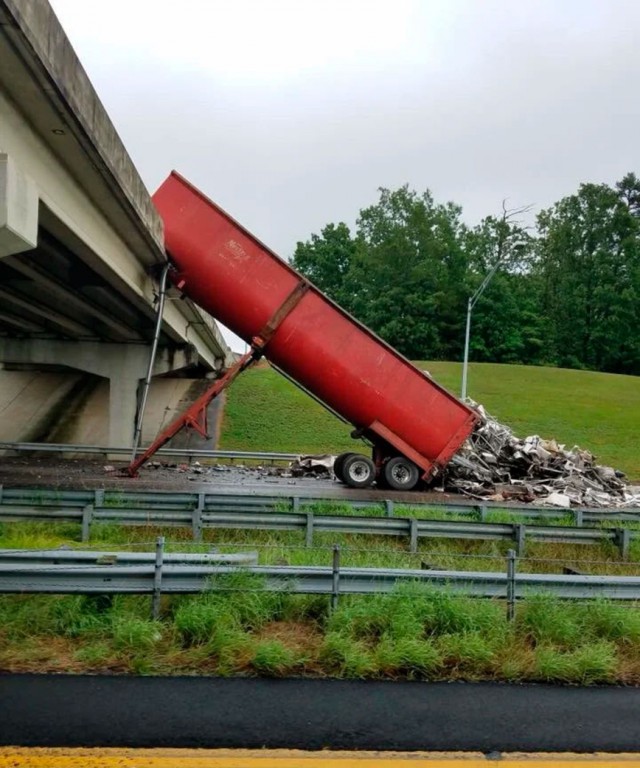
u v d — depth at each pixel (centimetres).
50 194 1286
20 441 3123
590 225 9031
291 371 2147
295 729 463
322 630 669
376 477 2216
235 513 1195
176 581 671
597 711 526
